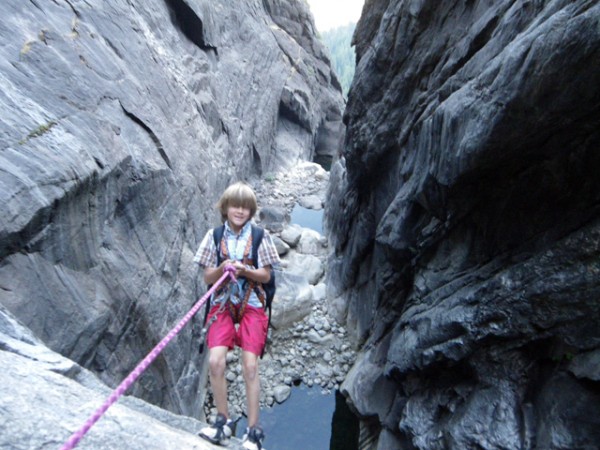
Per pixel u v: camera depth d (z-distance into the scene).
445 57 6.03
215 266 2.86
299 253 13.06
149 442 2.15
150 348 5.87
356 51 9.84
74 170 4.55
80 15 6.90
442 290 5.22
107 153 5.48
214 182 11.13
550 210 3.82
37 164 4.14
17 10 5.43
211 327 2.82
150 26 10.67
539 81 3.04
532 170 3.87
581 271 3.46
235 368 8.84
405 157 7.00
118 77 7.13
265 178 19.92
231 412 8.05
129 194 5.94
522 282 3.92
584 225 3.51
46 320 3.92
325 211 15.38
